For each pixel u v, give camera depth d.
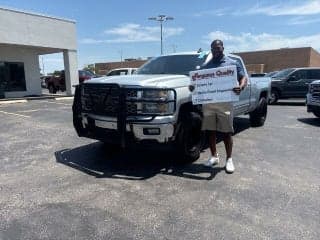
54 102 18.64
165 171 5.61
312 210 4.14
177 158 5.86
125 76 6.13
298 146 7.39
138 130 5.31
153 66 7.10
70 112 13.57
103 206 4.26
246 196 4.57
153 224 3.79
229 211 4.11
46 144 7.61
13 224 3.82
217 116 5.45
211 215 4.00
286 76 17.16
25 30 20.28
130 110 5.37
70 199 4.48
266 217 3.96
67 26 22.97
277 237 3.52
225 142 5.56
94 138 5.91
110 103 5.53
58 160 6.30
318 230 3.67
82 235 3.57
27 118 11.82
